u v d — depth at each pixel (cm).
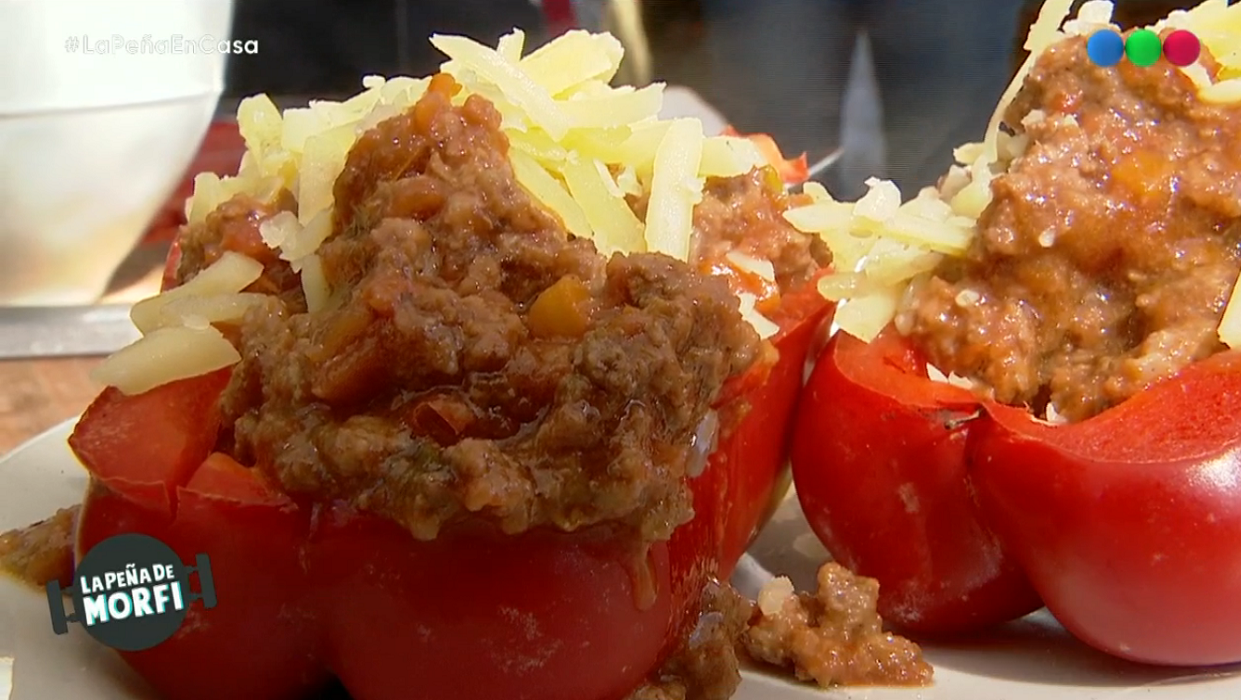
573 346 27
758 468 34
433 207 29
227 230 31
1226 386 31
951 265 34
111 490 29
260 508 28
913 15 68
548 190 31
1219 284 32
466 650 28
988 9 67
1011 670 32
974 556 33
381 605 28
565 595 28
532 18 69
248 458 29
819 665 31
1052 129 34
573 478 27
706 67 70
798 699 31
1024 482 32
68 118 47
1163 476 30
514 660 28
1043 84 34
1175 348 32
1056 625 34
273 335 29
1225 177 33
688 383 27
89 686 29
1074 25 35
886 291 35
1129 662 32
